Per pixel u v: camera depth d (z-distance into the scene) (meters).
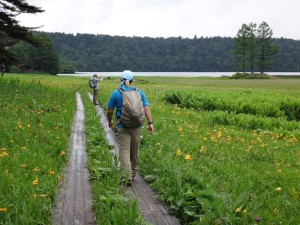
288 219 5.23
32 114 12.46
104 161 7.30
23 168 6.33
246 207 4.91
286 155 9.81
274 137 12.96
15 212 4.46
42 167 6.52
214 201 4.88
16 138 8.72
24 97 17.11
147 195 5.89
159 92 31.27
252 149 10.05
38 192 5.27
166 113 17.19
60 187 5.94
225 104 20.64
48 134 9.27
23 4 22.64
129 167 6.34
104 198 4.89
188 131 11.99
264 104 19.95
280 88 48.47
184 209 5.04
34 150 7.71
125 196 5.69
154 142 9.41
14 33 23.95
